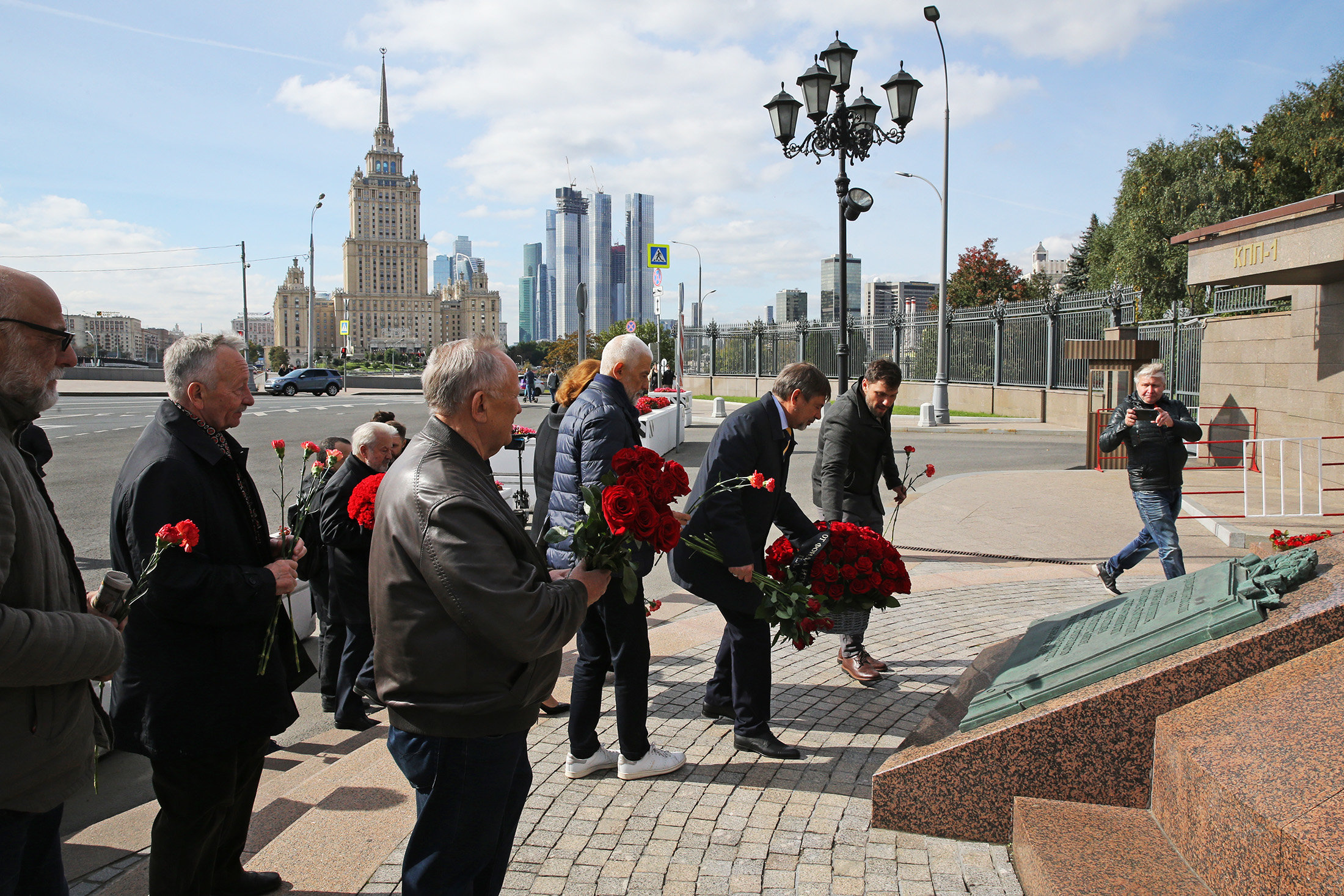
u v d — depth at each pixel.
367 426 4.59
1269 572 2.98
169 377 2.60
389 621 2.05
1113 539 8.85
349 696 4.61
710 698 4.15
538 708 2.22
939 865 2.73
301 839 3.09
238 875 2.77
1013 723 2.79
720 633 5.66
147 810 3.69
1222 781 2.18
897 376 4.79
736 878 2.72
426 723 2.05
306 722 4.82
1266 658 2.59
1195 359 18.22
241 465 2.74
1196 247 12.45
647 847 2.94
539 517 4.54
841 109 10.08
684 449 18.36
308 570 4.90
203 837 2.57
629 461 2.47
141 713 2.45
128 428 20.84
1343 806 1.93
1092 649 3.02
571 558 3.78
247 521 2.70
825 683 4.62
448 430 2.15
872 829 2.98
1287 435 12.54
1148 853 2.40
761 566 3.86
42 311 1.96
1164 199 27.42
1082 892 2.22
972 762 2.83
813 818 3.10
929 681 4.64
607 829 3.08
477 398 2.14
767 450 3.82
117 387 43.59
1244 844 2.06
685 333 43.66
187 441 2.54
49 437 18.77
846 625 4.59
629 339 3.97
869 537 3.68
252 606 2.49
